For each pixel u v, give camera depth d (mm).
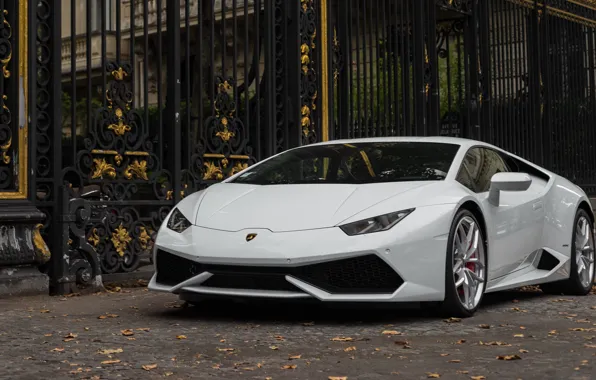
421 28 11109
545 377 3490
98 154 7309
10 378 3504
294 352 4090
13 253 6527
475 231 5410
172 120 7965
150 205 7719
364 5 10195
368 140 6188
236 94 8648
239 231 5012
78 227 6988
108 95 7441
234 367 3730
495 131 12648
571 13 14414
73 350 4152
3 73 6703
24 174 6703
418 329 4797
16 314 5527
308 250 4805
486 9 12391
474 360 3869
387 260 4812
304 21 9484
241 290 4984
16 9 6758
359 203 5059
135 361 3863
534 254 6344
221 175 8438
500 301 6262
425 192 5195
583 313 5598
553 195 6648
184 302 6121
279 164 5984
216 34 13055
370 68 10234
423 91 11086
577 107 14508
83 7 15320
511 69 12992
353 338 4488
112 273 7383
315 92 9586
